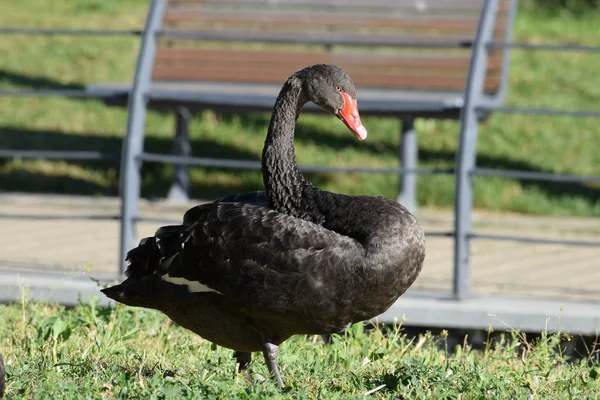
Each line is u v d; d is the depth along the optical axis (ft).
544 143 55.36
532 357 26.32
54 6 72.69
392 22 46.70
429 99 42.91
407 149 47.98
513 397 22.08
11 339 26.89
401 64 45.80
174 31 36.63
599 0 81.10
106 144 54.70
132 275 22.94
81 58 64.28
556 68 64.90
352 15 47.09
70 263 38.45
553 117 58.08
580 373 24.54
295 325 21.20
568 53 67.26
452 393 21.90
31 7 72.02
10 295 33.14
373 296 20.59
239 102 43.32
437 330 32.83
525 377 23.82
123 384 21.42
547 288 36.70
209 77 46.62
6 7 71.51
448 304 32.17
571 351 32.14
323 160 53.42
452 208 49.80
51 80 61.36
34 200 48.96
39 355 24.68
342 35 46.98
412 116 43.65
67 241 42.65
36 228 45.14
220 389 20.98
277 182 22.30
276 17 47.47
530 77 63.41
